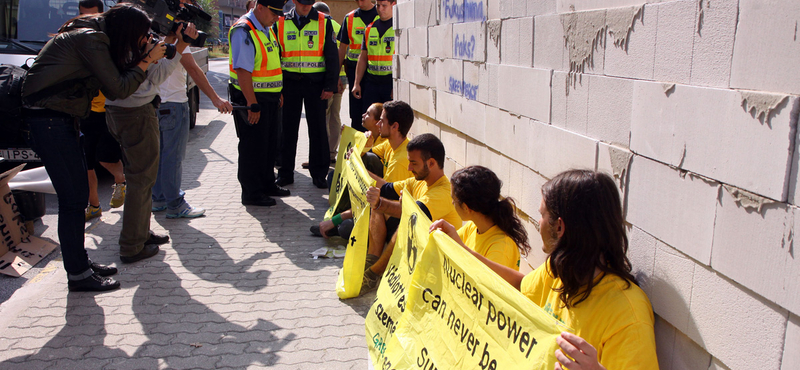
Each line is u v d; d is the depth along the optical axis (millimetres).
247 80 5430
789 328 1404
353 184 4309
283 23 6164
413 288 2732
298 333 3322
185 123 5375
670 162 1846
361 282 3699
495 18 3451
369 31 6785
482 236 2674
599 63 2293
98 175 7230
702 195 1697
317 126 6477
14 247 4410
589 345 1547
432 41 4848
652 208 1964
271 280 4070
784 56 1383
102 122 5281
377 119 5109
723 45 1592
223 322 3449
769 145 1432
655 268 1962
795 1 1345
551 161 2779
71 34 3324
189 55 4762
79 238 3783
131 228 4289
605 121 2266
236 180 7066
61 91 3408
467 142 4152
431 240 2584
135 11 3471
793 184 1364
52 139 3486
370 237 3916
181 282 4023
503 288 1940
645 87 1973
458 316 2270
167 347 3164
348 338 3271
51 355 3080
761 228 1471
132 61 3543
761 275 1479
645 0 1959
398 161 4316
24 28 6965
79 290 3842
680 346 1856
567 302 1881
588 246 1795
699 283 1732
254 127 5695
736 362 1594
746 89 1509
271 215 5629
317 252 4559
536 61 2910
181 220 5441
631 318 1754
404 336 2693
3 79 3650
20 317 3502
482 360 2045
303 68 6242
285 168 6758
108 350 3129
